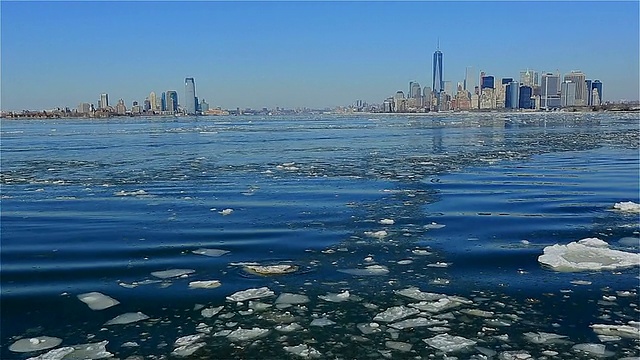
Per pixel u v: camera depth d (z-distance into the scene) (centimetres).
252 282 771
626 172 1866
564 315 654
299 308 680
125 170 2039
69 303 695
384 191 1502
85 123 9456
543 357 553
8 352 569
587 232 1032
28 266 838
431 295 715
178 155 2689
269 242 974
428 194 1448
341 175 1853
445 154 2623
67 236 1012
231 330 620
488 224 1097
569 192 1460
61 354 563
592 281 767
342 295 716
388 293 729
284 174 1891
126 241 979
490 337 599
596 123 6806
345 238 998
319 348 577
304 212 1223
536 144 3212
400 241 977
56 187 1612
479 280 776
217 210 1248
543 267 829
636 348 570
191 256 891
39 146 3394
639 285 749
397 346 581
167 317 655
